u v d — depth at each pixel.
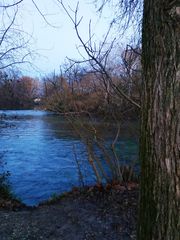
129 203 6.59
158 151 2.17
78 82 9.32
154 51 2.22
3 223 6.02
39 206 7.32
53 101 8.97
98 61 8.41
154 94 2.21
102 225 5.76
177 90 2.09
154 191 2.19
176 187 2.09
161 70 2.17
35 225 5.89
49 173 14.27
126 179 8.36
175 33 2.12
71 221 6.00
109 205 6.62
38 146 21.48
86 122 9.14
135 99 8.48
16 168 15.43
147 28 2.32
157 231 2.17
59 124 36.75
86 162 14.86
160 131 2.16
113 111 9.08
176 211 2.09
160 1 2.20
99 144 8.73
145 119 2.29
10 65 9.95
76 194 7.61
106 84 8.44
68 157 17.39
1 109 12.22
